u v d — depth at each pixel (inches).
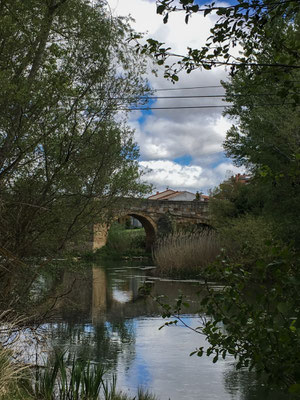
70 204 288.5
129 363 276.1
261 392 229.5
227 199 1022.4
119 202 306.7
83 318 422.0
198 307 462.3
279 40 107.3
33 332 249.3
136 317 428.5
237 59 114.3
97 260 1307.8
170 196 3006.9
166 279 776.9
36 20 244.8
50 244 285.0
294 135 610.5
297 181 131.9
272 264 100.6
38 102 252.8
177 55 116.0
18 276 263.6
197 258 837.2
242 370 266.8
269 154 635.5
